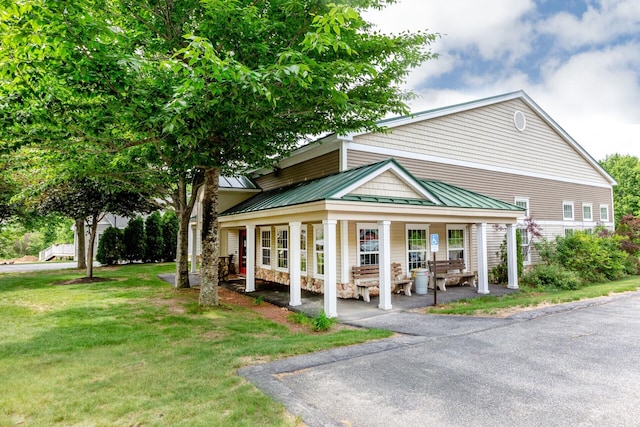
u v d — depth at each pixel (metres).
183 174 11.75
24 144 6.47
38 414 3.42
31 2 4.46
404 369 4.55
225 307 8.99
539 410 3.43
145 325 7.10
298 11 6.82
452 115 13.64
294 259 9.16
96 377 4.37
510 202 15.20
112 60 5.44
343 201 7.88
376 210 8.42
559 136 17.70
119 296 10.45
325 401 3.66
